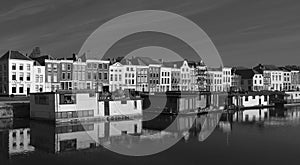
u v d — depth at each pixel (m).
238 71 152.00
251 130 55.59
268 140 46.50
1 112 71.12
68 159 35.75
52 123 62.97
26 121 66.25
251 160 35.34
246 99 101.81
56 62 96.00
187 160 35.38
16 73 90.00
